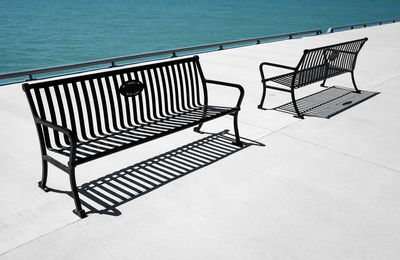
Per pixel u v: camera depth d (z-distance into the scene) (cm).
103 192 300
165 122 361
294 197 294
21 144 398
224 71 771
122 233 249
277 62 869
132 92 354
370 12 6369
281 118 486
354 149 388
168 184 312
